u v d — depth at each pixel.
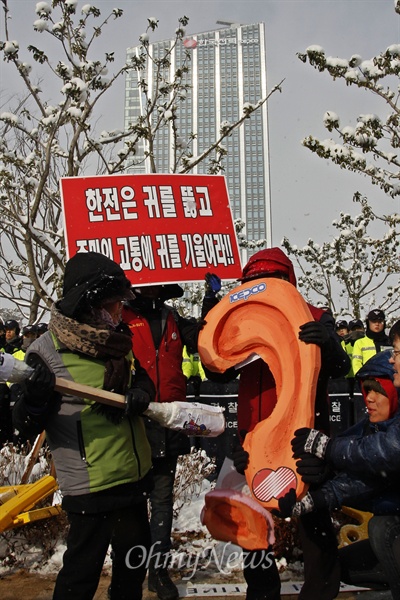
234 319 3.28
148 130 9.63
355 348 8.77
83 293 2.73
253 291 3.24
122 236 4.34
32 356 2.79
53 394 2.75
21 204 10.59
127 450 2.78
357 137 8.60
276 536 4.08
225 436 7.62
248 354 3.17
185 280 4.34
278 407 2.93
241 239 14.20
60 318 2.74
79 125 8.77
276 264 3.39
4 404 7.20
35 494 4.03
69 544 2.75
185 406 3.05
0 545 4.26
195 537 4.63
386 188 9.05
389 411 3.05
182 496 5.25
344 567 3.15
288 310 3.07
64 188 4.35
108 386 2.75
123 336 2.78
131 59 9.94
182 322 4.14
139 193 4.41
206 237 4.46
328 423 3.29
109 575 4.00
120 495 2.75
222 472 3.36
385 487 2.90
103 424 2.74
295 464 2.85
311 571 3.06
